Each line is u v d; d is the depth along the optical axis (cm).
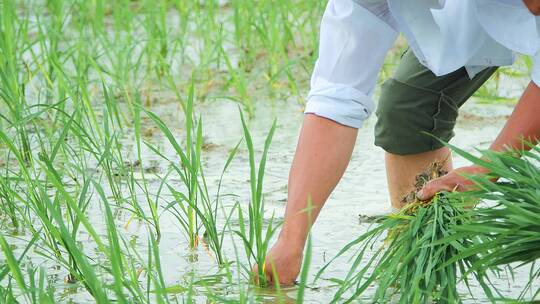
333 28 486
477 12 466
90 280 416
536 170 445
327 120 483
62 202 616
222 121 848
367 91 492
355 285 489
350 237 565
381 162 725
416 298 415
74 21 1149
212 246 530
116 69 922
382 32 480
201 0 1346
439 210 450
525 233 421
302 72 1033
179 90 954
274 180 679
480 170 460
